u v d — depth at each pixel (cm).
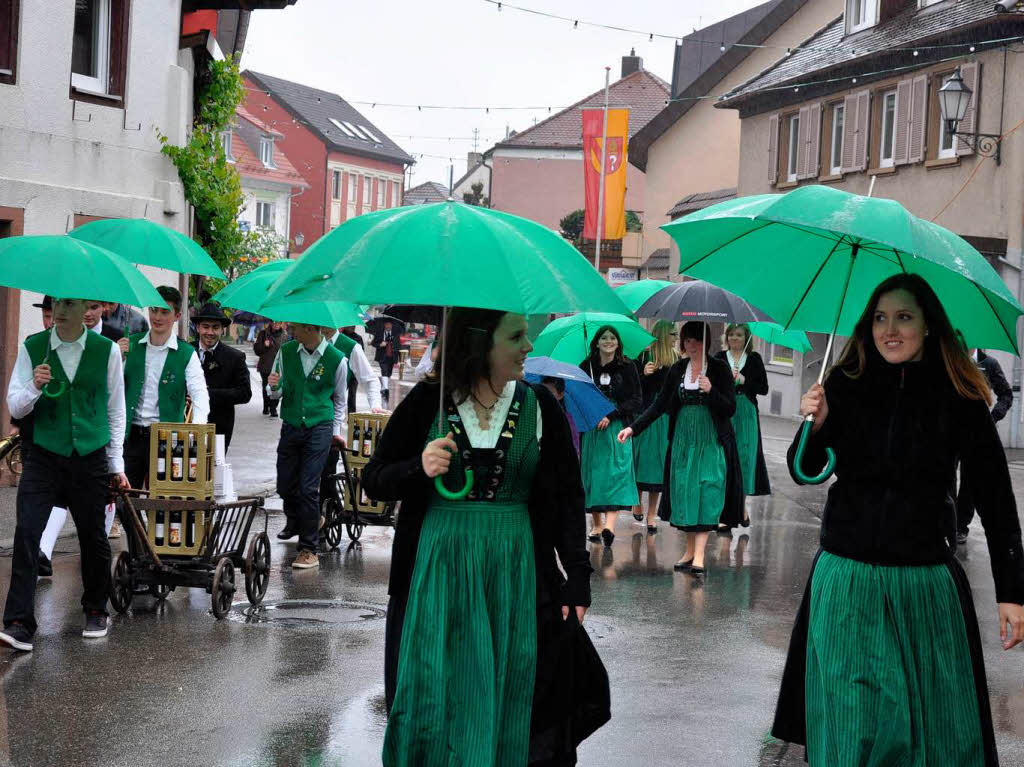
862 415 439
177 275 1684
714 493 1017
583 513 457
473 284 399
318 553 1053
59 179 1441
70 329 718
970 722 434
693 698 661
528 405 445
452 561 438
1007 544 439
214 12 2344
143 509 789
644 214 4484
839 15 3609
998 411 1274
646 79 7244
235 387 1099
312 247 430
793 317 507
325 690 652
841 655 433
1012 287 2320
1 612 799
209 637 755
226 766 537
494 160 7106
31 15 1398
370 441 1073
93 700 624
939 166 2531
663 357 1277
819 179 3047
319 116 8644
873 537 434
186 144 1750
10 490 1309
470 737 431
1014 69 2317
